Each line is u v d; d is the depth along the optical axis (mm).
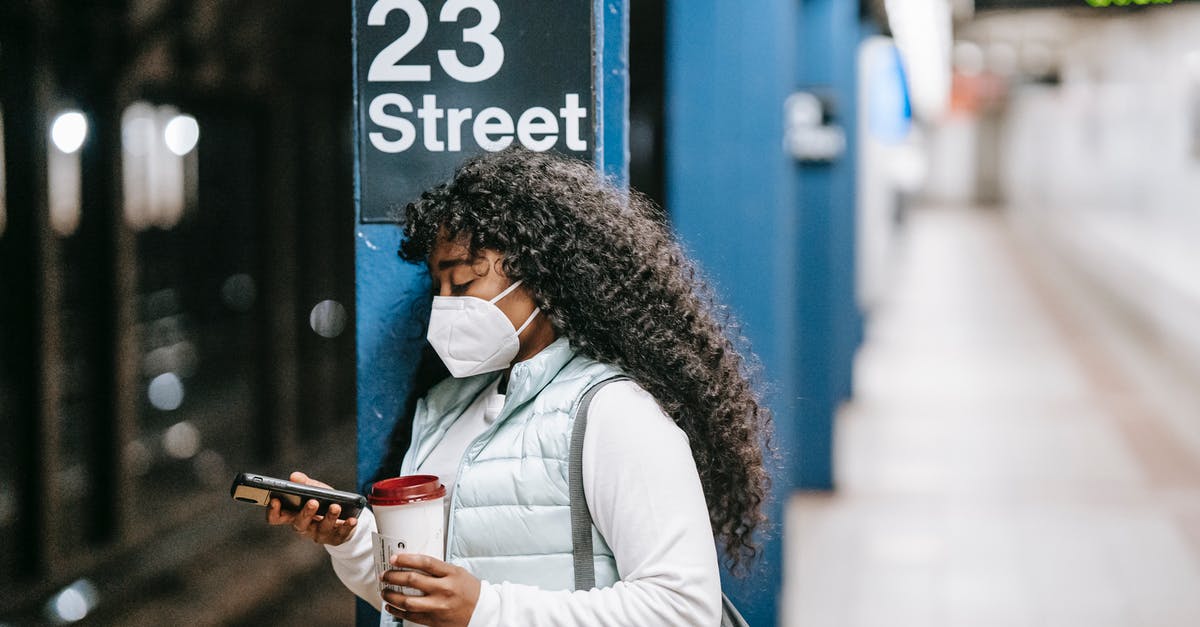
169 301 9586
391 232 2477
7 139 5902
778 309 3869
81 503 7199
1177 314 15461
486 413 1904
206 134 9461
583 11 2430
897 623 4980
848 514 6746
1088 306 17062
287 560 7297
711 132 3857
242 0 8586
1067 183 31047
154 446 8977
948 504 6918
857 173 9891
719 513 1948
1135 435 8664
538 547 1741
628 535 1687
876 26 10625
